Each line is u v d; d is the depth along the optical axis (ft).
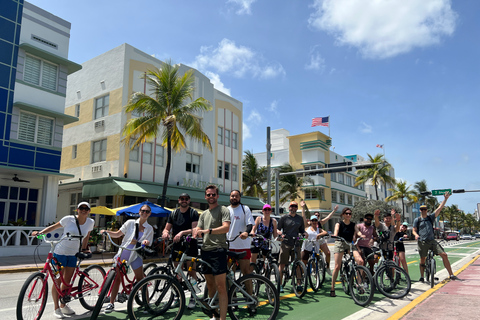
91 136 76.18
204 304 16.01
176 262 17.16
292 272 23.81
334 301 22.17
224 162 96.53
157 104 60.34
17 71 57.88
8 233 53.21
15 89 57.41
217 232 15.30
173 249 17.12
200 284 18.17
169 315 16.25
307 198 147.02
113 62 75.20
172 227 20.15
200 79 90.48
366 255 24.86
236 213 19.07
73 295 17.93
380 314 18.67
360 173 165.58
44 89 61.26
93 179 70.28
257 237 21.56
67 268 17.76
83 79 80.94
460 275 33.04
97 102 77.56
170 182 78.69
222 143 96.78
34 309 16.35
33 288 16.37
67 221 18.07
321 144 150.82
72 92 83.15
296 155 155.12
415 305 20.10
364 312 19.20
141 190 68.23
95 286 19.02
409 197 191.31
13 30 57.93
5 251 51.88
